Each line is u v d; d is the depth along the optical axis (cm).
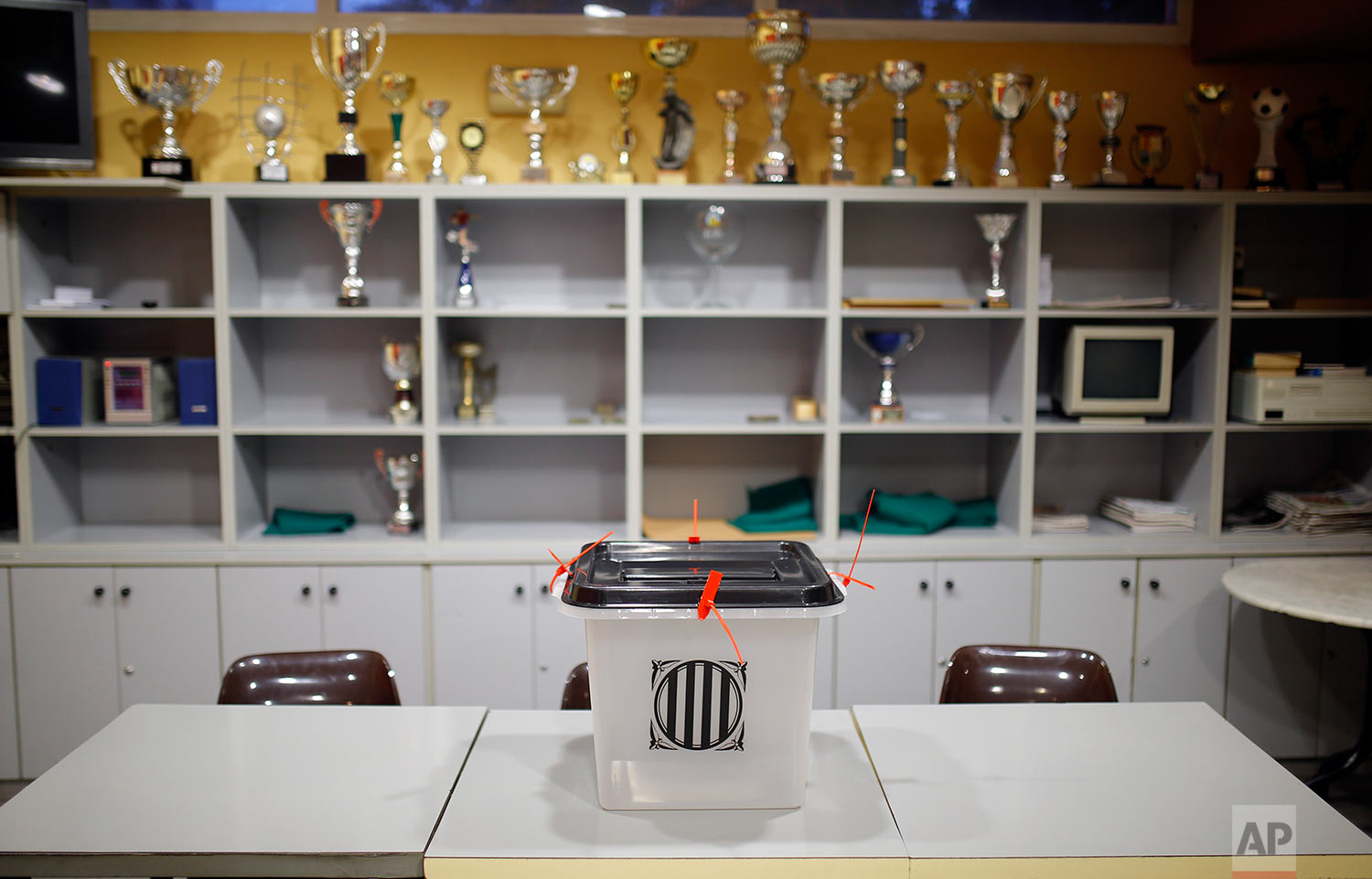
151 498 349
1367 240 341
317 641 312
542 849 135
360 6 338
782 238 349
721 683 140
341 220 309
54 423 312
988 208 337
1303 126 327
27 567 306
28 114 298
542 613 315
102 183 296
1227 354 321
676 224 346
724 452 357
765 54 309
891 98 343
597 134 340
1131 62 344
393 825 141
